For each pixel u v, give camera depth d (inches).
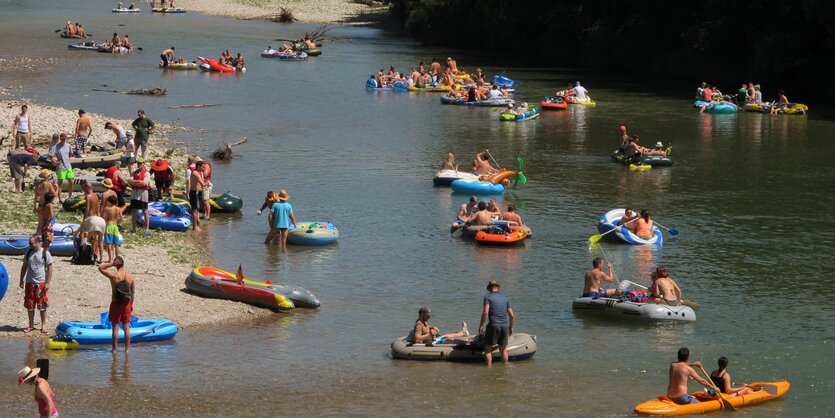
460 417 1314.0
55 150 2459.4
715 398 1374.3
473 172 3016.7
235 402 1347.2
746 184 3031.5
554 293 1942.7
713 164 3356.3
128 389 1379.2
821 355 1611.7
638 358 1583.4
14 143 3043.8
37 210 2215.8
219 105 4473.4
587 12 7135.8
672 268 2129.7
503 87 5093.5
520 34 7721.5
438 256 2190.0
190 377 1439.5
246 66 6117.1
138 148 3090.6
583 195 2849.4
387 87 5315.0
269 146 3508.9
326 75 5826.8
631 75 6412.4
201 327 1668.3
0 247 1955.0
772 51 5393.7
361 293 1913.1
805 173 3208.7
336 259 2145.7
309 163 3218.5
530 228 2422.5
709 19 6141.7
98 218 1916.8
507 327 1525.6
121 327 1568.7
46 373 1128.2
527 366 1535.4
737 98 4940.9
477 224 2356.1
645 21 6530.5
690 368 1376.7
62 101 4350.4
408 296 1900.8
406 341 1573.6
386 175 3061.0
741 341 1679.4
